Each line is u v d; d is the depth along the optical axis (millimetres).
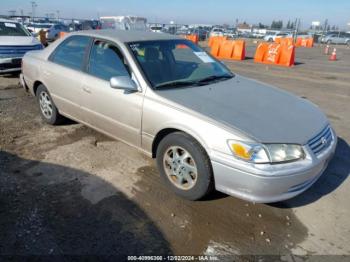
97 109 4020
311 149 2928
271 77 10688
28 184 3457
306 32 42625
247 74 11266
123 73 3727
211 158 2893
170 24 33844
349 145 4789
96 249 2592
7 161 3945
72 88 4336
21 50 8672
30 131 4926
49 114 5145
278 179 2703
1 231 2742
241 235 2816
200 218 3010
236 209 3162
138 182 3576
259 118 3059
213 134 2873
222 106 3205
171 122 3162
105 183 3531
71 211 3033
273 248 2678
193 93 3457
